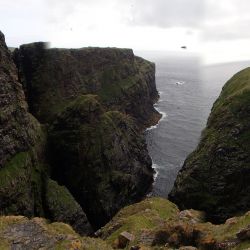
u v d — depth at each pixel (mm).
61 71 147500
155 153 144500
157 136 167125
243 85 109562
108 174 105125
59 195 93750
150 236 40281
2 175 80375
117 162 109375
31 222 38375
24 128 95500
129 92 185625
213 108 121688
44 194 94062
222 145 91375
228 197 87312
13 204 79688
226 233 34969
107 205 99750
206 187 90188
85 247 34156
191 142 157875
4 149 83750
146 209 57344
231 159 89375
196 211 81625
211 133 97812
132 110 186875
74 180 106375
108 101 168750
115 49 190000
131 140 123750
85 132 109875
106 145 108562
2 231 36156
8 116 87688
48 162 109375
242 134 91375
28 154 93750
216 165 90625
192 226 36938
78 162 106938
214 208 87312
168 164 134125
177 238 36094
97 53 175250
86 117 111875
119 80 184125
